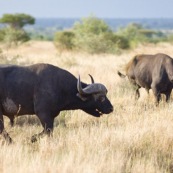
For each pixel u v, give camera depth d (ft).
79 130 114.52
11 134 118.62
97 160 92.38
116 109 143.02
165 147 104.94
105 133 109.70
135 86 172.55
